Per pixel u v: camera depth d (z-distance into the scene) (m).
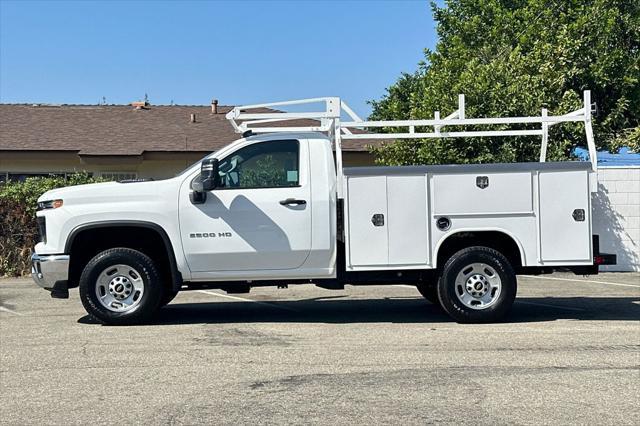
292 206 8.83
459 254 8.86
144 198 8.78
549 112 15.30
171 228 8.76
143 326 8.91
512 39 21.27
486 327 8.73
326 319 9.51
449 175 8.85
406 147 16.11
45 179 16.45
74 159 20.59
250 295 12.44
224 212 8.78
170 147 20.56
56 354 7.33
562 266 8.90
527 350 7.38
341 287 9.19
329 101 9.60
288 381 6.21
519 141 15.09
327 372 6.50
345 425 5.05
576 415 5.27
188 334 8.34
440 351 7.34
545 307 10.48
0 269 15.61
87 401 5.70
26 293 12.62
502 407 5.45
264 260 8.84
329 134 9.89
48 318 9.62
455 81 16.45
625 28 21.33
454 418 5.20
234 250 8.77
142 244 9.15
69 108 24.20
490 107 15.04
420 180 8.84
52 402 5.68
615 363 6.82
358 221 8.84
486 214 8.85
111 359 7.08
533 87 15.64
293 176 8.95
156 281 8.80
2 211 15.65
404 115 19.58
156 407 5.52
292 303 11.29
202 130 22.34
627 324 8.92
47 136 21.00
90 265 8.77
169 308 10.70
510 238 8.92
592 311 10.05
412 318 9.55
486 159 15.04
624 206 15.38
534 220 8.87
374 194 8.84
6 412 5.45
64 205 8.76
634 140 19.66
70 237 8.70
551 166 8.87
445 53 25.02
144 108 24.55
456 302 8.86
